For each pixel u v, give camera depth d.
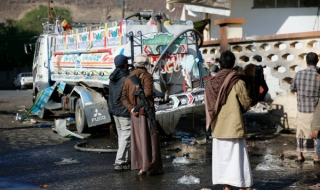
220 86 5.95
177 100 10.09
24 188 6.86
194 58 10.90
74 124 13.76
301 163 8.08
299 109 8.09
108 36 11.15
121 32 10.56
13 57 69.81
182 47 10.88
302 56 11.30
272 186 6.64
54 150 9.84
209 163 8.23
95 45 11.77
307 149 8.08
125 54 10.31
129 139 7.79
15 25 78.62
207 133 10.96
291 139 10.35
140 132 7.32
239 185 5.88
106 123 11.75
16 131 12.59
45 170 8.02
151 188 6.68
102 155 9.19
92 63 11.77
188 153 9.16
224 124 5.93
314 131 7.46
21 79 42.19
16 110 18.28
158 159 7.42
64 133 11.48
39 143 10.71
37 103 13.66
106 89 11.45
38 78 16.44
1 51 69.69
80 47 12.72
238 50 12.93
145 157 7.29
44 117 15.19
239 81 5.96
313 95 7.93
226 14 14.48
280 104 11.70
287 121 11.43
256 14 16.83
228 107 5.93
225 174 5.97
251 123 12.39
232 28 13.16
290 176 7.20
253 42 12.28
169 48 10.72
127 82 7.41
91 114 11.52
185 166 8.02
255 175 7.29
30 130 12.75
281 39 11.60
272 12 16.77
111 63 10.70
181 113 10.08
